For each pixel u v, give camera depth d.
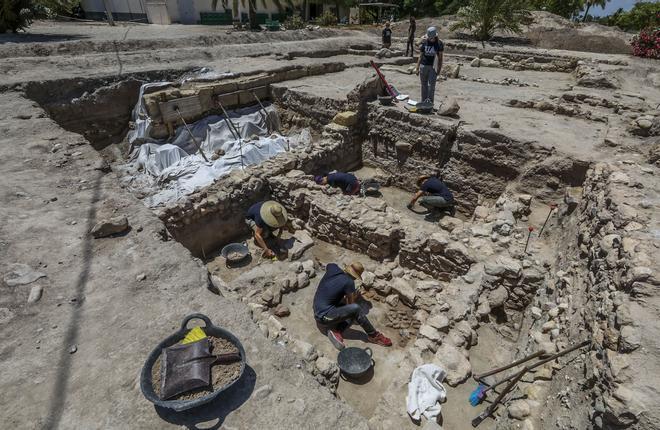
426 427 2.59
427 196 7.65
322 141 9.26
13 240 3.66
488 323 4.68
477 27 19.22
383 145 9.54
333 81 12.52
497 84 12.71
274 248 6.66
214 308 3.06
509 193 7.17
